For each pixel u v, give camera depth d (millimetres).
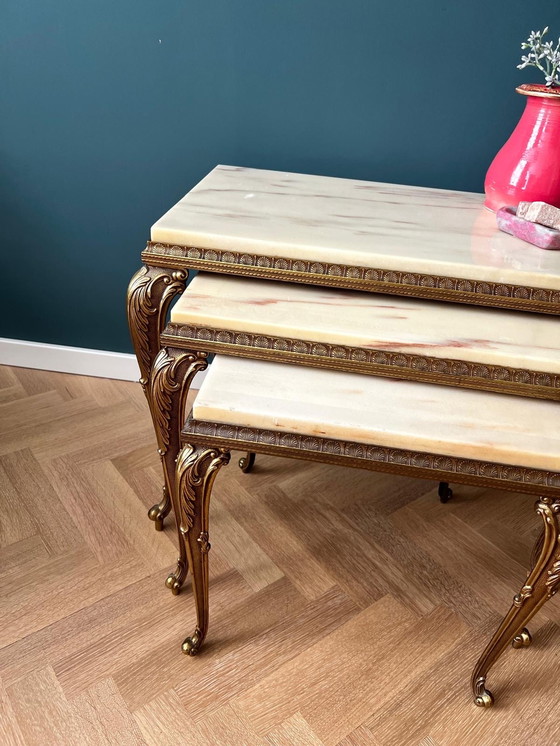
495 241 1247
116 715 1185
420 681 1276
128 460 1802
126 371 2137
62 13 1655
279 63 1644
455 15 1525
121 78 1720
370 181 1736
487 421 1037
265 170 1669
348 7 1553
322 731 1182
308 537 1597
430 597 1454
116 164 1835
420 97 1631
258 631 1355
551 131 1269
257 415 1020
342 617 1396
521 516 1698
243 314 1116
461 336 1103
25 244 1993
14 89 1771
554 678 1297
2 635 1305
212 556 1528
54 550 1506
